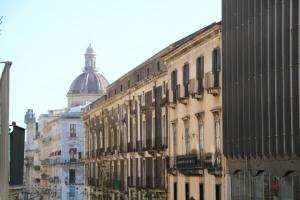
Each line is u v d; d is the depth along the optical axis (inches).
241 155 1679.4
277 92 1469.0
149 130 2568.9
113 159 3307.1
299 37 1371.8
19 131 761.0
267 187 1536.7
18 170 756.6
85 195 4320.9
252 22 1627.7
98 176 3774.6
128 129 2957.7
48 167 6077.8
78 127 5349.4
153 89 2507.4
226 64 1777.8
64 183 5295.3
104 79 6569.9
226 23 1780.3
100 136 3730.3
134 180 2822.3
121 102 3127.5
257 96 1584.6
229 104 1756.9
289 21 1421.0
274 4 1498.5
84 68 6614.2
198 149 1978.3
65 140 5339.6
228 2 1776.6
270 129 1503.4
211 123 1876.2
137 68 2778.1
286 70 1428.4
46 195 6122.1
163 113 2372.0
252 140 1611.7
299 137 1368.1
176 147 2207.2
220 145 1817.2
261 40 1566.2
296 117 1378.0
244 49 1673.2
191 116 2044.8
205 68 1924.2
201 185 1943.9
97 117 3850.9
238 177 1700.3
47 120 6727.4
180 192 2145.7
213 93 1840.6
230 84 1756.9
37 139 7386.8
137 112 2787.9
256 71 1593.3
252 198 1616.6
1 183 637.9
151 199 2524.6
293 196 1400.1
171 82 2242.9
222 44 1798.7
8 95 641.6
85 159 4306.1
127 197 2957.7
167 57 2260.1
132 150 2851.9
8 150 640.4
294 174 1397.6
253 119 1611.7
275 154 1482.5
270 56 1510.8
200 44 1955.0
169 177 2283.5
